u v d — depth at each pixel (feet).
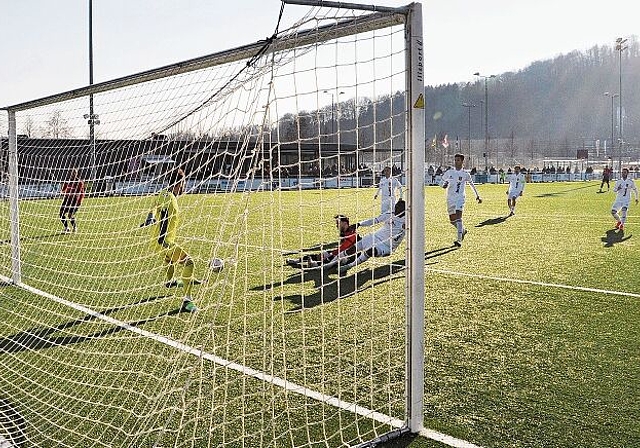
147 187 17.53
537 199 82.28
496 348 16.40
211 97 13.37
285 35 11.08
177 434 11.25
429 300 22.15
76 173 22.24
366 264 29.25
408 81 11.53
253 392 13.46
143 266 27.99
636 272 27.02
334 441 11.09
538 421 11.80
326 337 17.51
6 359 16.46
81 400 13.39
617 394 13.08
